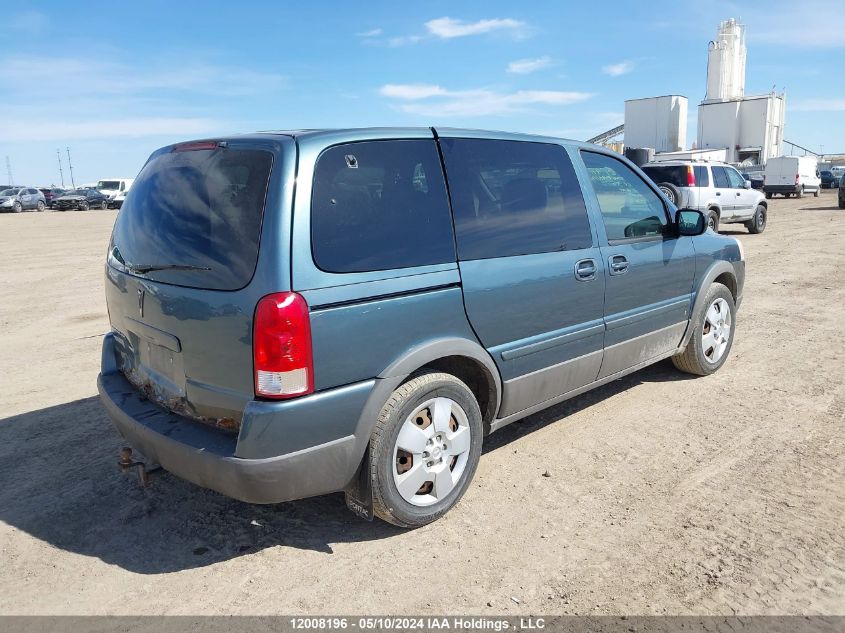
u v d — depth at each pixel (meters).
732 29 54.97
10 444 4.40
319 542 3.23
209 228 2.98
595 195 4.28
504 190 3.72
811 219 22.58
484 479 3.84
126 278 3.40
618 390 5.30
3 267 13.30
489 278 3.49
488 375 3.57
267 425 2.73
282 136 3.04
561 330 3.96
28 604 2.81
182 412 3.15
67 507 3.59
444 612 2.71
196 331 2.95
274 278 2.74
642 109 47.25
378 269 3.04
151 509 3.56
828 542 3.13
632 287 4.48
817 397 5.04
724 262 5.44
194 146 3.33
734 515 3.38
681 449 4.18
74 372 6.02
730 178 17.41
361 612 2.72
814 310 7.99
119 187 42.94
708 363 5.52
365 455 3.08
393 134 3.31
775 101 53.16
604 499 3.58
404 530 3.32
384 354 3.05
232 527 3.38
